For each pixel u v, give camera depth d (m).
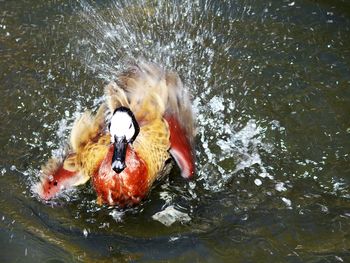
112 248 6.04
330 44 8.48
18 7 9.18
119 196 6.25
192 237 6.13
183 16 9.02
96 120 6.80
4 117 7.49
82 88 7.93
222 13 9.05
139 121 6.61
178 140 6.71
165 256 5.94
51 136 7.29
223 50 8.48
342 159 6.98
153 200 6.57
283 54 8.37
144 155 6.27
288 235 6.11
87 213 6.43
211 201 6.55
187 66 8.23
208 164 6.99
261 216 6.34
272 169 6.91
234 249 5.98
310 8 9.05
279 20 8.90
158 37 8.70
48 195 6.43
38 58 8.36
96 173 6.27
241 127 7.44
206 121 7.52
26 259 5.91
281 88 7.89
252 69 8.17
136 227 6.28
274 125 7.43
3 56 8.36
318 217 6.30
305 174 6.83
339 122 7.42
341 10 9.02
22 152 7.07
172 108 7.00
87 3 9.27
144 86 7.02
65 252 6.00
